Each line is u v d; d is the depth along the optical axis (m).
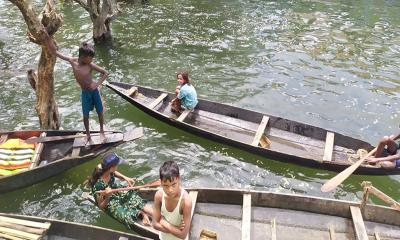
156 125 10.51
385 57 14.20
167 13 17.88
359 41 15.40
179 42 15.23
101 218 7.73
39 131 8.87
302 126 9.72
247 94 12.00
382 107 11.41
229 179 8.80
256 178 8.86
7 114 10.78
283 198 7.06
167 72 13.16
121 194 7.05
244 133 9.98
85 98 8.05
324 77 12.92
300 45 15.06
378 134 10.30
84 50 7.60
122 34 15.79
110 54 14.22
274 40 15.45
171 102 10.66
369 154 8.18
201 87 12.33
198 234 6.65
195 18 17.41
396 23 17.11
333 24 16.95
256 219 6.95
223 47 14.88
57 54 7.99
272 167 9.16
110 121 10.59
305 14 18.00
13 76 12.60
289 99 11.78
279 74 13.10
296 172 9.03
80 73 7.77
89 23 16.52
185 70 13.27
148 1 19.16
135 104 10.41
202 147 9.71
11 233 6.30
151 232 6.55
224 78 12.85
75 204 8.07
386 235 6.64
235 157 9.41
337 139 9.31
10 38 15.19
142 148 9.64
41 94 9.02
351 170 7.68
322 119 10.90
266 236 6.66
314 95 11.98
